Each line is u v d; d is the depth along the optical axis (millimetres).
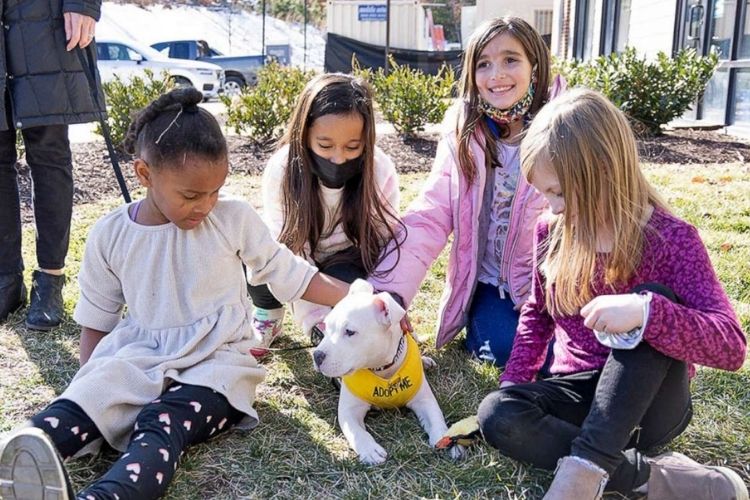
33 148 3250
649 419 1999
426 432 2379
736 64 9227
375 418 2504
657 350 1874
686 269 1968
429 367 2906
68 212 3357
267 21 27141
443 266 4152
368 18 21594
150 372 2232
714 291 1937
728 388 2650
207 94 17469
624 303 1843
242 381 2367
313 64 26656
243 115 7977
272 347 3143
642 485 1939
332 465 2225
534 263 2375
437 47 22047
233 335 2398
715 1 9867
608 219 2002
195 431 2168
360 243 2912
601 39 14258
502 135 3016
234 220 2424
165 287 2355
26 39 3098
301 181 2830
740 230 4680
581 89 2100
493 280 3088
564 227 2062
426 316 3488
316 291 2580
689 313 1839
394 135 8734
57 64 3160
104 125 3234
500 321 2961
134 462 1918
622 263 2012
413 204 3018
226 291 2422
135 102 7625
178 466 2152
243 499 2062
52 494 1728
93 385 2115
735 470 2201
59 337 3174
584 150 1950
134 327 2400
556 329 2338
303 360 2998
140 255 2361
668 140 8383
